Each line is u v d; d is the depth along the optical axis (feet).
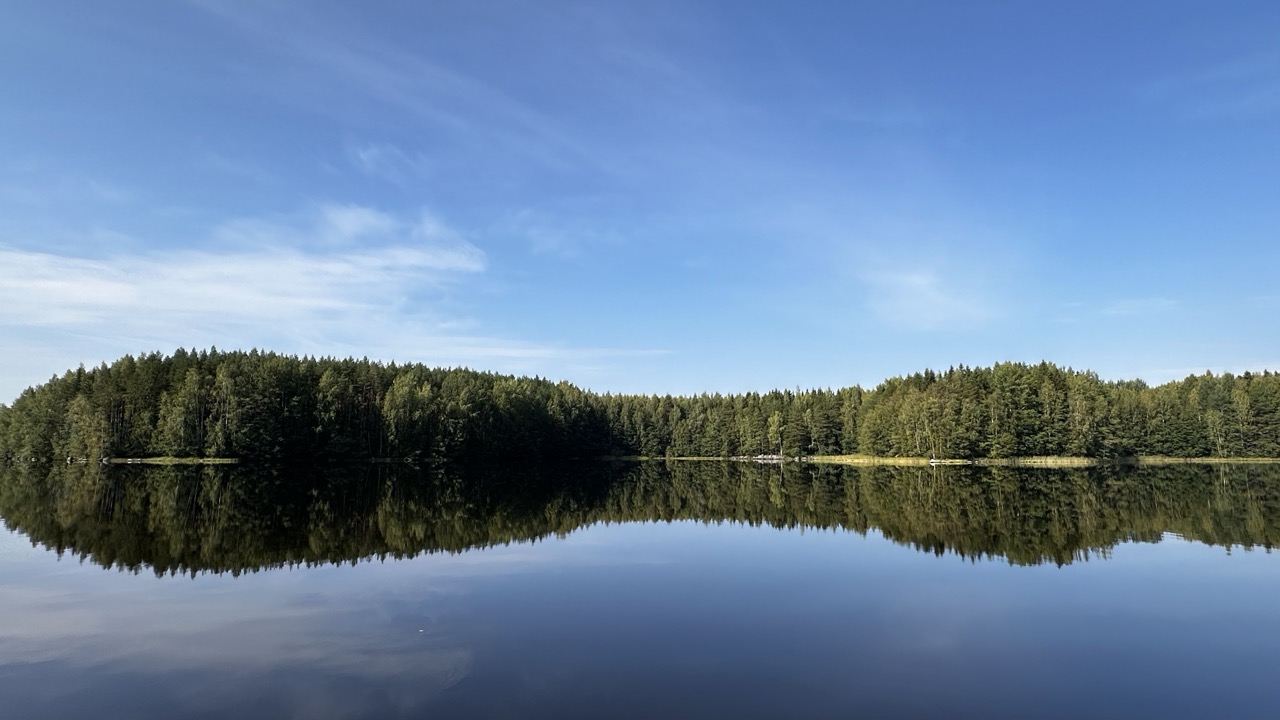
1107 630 57.98
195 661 49.49
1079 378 389.60
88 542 99.71
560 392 508.12
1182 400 402.93
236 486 196.95
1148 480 239.30
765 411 521.65
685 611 63.36
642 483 257.34
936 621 60.44
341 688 44.45
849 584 75.10
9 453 344.90
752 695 43.50
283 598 67.46
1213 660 50.72
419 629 57.31
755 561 88.63
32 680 46.03
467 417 363.76
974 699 43.34
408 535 109.60
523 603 65.92
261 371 306.76
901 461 404.98
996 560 89.45
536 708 41.16
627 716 40.11
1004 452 364.79
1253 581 76.48
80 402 311.47
